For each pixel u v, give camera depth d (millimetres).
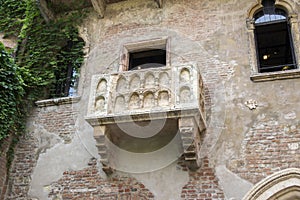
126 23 10203
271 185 6992
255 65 8555
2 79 8555
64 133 8828
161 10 10117
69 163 8359
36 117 9242
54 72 10016
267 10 9469
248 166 7312
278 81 8125
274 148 7367
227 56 8812
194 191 7309
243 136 7668
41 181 8281
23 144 8914
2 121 8328
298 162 7090
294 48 8617
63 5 10719
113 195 7699
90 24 10492
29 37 10500
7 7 11219
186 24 9672
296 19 8930
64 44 10586
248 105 7992
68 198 7910
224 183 7246
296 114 7625
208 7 9773
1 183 8250
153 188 7562
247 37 8977
